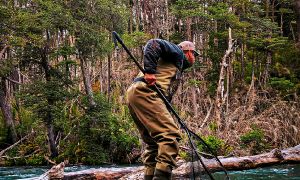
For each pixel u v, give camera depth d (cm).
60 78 2145
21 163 2064
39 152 2122
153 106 365
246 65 2470
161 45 370
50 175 648
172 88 391
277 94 2083
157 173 356
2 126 2291
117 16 2286
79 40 2106
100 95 2169
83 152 1989
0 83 2308
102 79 2472
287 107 1909
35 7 2177
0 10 1962
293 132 1817
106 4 2175
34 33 2128
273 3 2641
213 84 2319
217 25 2603
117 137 1947
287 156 841
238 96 2192
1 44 2247
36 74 2488
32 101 2020
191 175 407
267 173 898
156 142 366
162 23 2611
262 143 1719
